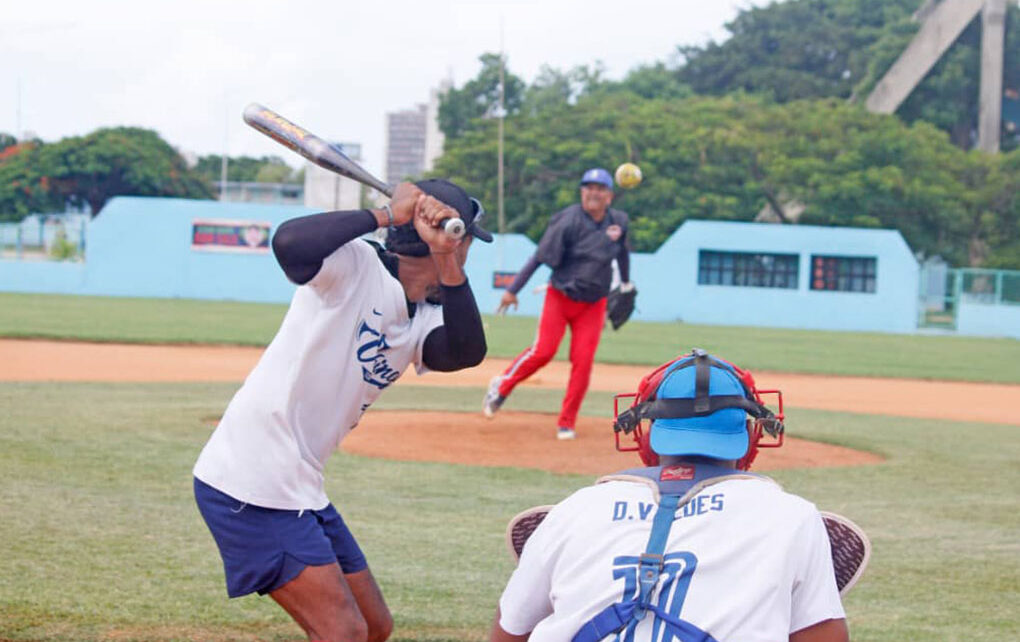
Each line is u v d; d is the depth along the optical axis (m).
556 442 10.49
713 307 38.81
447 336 3.50
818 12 66.38
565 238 10.05
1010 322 39.94
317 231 3.17
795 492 8.61
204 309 31.70
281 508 3.40
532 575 2.65
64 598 5.21
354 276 3.36
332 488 8.12
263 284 38.66
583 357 10.40
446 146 52.09
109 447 9.14
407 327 3.55
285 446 3.40
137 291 38.44
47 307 28.97
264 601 5.37
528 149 48.69
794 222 48.47
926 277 43.47
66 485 7.61
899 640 5.15
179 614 5.11
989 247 48.84
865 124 50.22
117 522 6.68
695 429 2.66
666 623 2.44
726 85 66.62
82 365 16.45
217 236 38.44
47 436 9.50
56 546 6.08
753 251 38.59
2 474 7.84
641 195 47.41
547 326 10.46
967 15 54.03
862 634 5.23
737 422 2.67
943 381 21.00
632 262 38.69
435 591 5.69
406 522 7.18
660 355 23.00
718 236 38.47
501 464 9.33
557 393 15.64
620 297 10.98
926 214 48.06
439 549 6.54
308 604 3.42
